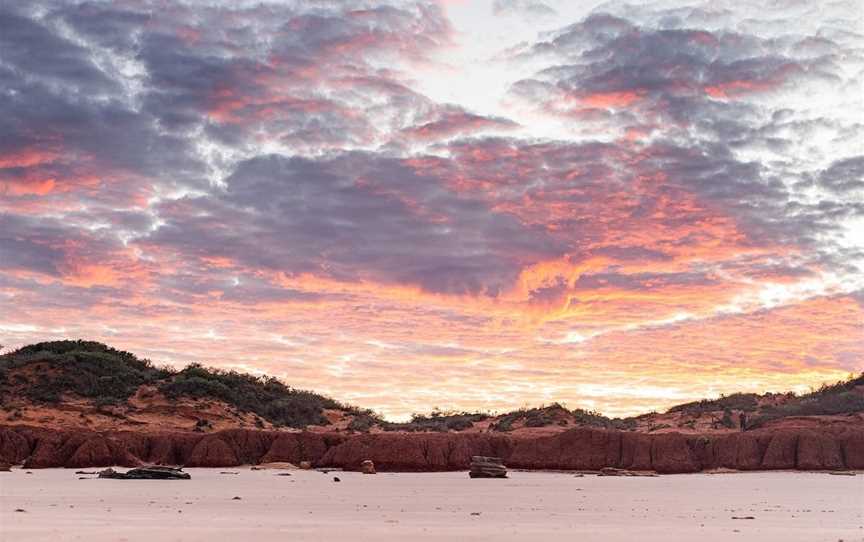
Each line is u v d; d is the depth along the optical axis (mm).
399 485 90562
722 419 173625
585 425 174125
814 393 186625
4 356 197750
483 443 136875
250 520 48906
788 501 68375
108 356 193875
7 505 57969
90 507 57281
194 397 173500
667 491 82312
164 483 89938
